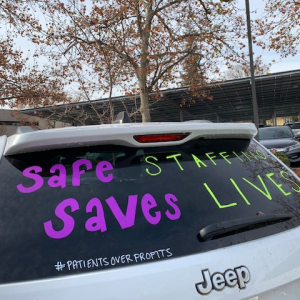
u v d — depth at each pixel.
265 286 1.40
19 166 1.59
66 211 1.47
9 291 1.22
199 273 1.32
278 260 1.48
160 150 1.75
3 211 1.45
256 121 14.10
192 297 1.27
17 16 12.67
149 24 12.52
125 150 1.69
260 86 25.97
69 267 1.31
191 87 16.58
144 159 1.70
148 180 1.63
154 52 13.88
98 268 1.31
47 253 1.34
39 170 1.58
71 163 1.62
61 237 1.39
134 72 12.21
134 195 1.56
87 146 1.65
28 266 1.30
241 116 49.34
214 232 1.48
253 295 1.36
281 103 36.88
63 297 1.20
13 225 1.41
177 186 1.65
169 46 13.43
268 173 1.99
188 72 15.60
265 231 1.59
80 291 1.22
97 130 1.59
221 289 1.32
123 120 2.60
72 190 1.54
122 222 1.47
